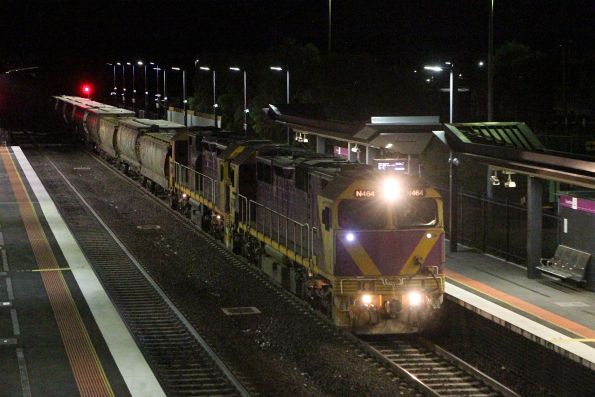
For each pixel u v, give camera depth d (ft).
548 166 103.09
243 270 136.56
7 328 101.09
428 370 87.25
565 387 81.61
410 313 98.22
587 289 109.50
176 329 102.73
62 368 85.40
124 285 127.03
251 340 98.27
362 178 97.66
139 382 81.00
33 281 127.95
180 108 422.41
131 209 203.92
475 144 120.67
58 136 419.54
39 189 238.89
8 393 77.82
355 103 271.49
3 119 531.91
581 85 306.55
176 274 134.92
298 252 113.70
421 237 98.17
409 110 277.44
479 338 97.91
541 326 90.68
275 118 205.98
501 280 115.24
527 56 307.58
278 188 124.57
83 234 169.99
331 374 85.56
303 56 301.22
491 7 147.02
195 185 178.81
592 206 109.70
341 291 96.53
